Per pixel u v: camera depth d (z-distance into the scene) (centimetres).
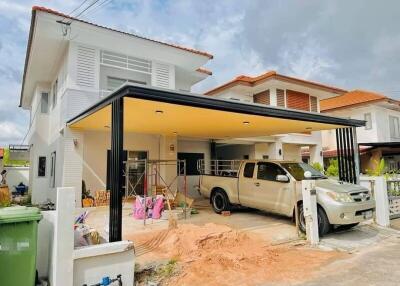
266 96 1748
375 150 2020
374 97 2272
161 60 1328
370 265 557
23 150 2464
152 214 938
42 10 965
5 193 1577
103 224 846
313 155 2008
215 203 1082
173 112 766
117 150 550
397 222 924
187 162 1561
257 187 927
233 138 1542
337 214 701
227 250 600
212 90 1858
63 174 1060
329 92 1856
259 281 482
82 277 410
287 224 862
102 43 1155
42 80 1561
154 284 467
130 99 605
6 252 375
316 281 483
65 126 1077
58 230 393
